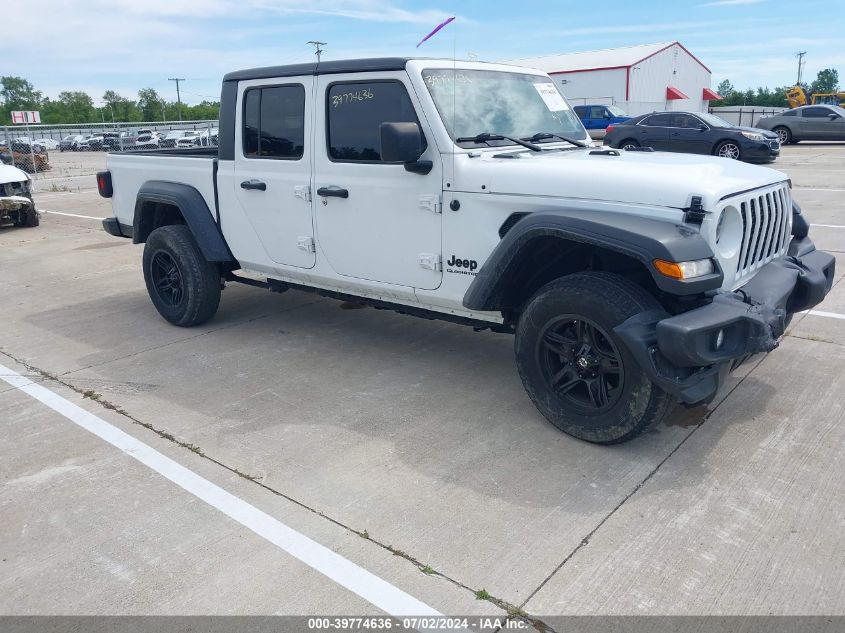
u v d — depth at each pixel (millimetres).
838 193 11812
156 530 3057
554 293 3488
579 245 3664
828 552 2777
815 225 9055
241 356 5156
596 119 26312
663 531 2939
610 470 3420
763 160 17625
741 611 2484
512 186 3658
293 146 4676
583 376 3590
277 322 5965
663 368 3160
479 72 4340
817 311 5703
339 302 6555
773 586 2600
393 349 5227
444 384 4543
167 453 3723
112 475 3518
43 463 3656
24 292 7367
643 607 2516
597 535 2926
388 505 3191
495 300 3736
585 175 3471
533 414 4062
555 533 2947
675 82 43031
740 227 3400
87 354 5301
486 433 3846
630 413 3381
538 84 4707
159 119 91625
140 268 8375
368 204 4285
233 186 5109
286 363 4992
